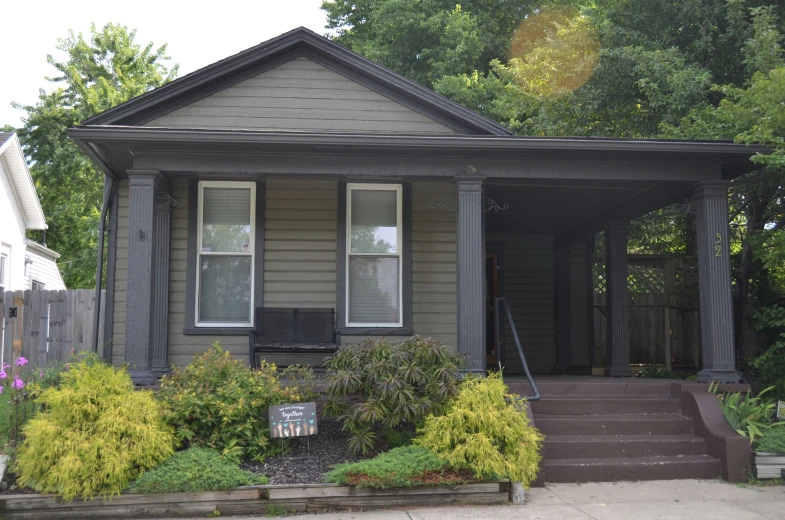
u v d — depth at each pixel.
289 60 9.71
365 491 6.38
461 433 6.64
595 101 13.55
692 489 7.08
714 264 8.79
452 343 9.81
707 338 8.78
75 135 7.95
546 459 7.59
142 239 8.30
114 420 6.31
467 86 18.36
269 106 9.62
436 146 8.34
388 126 9.70
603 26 13.77
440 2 21.05
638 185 9.74
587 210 11.91
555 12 20.94
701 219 8.99
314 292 9.79
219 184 9.78
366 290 9.84
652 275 14.15
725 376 8.57
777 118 8.93
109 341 9.48
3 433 7.06
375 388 7.09
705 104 11.90
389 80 9.54
